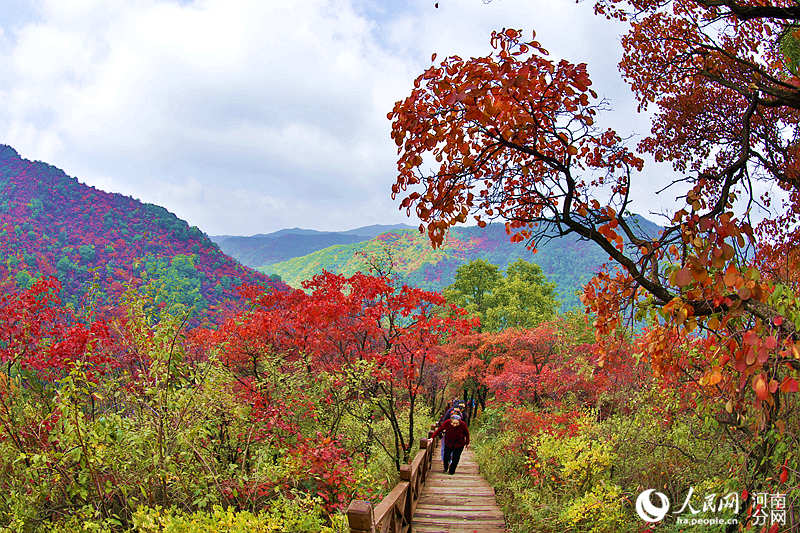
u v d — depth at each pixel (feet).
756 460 13.70
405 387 35.96
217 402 22.91
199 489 20.49
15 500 18.43
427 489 27.61
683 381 17.42
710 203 14.33
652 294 10.88
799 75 12.86
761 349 7.48
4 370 25.91
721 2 10.84
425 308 35.45
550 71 9.50
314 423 31.58
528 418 38.17
